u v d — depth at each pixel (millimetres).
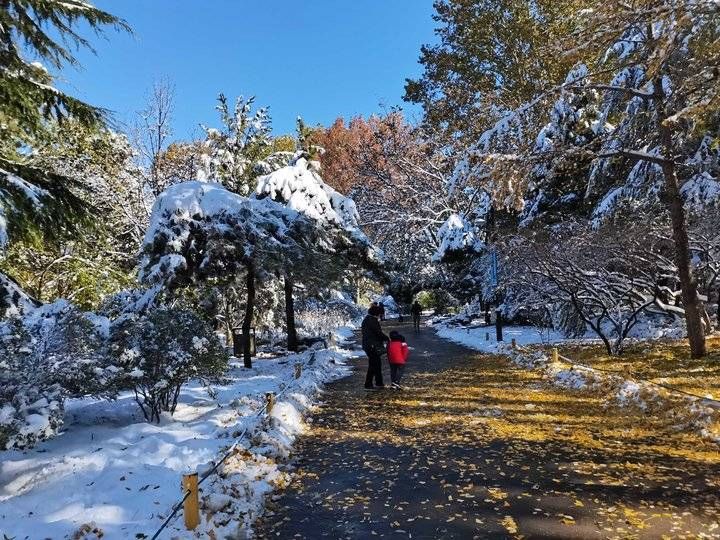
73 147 18828
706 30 8141
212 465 5934
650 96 11656
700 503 4828
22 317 7164
